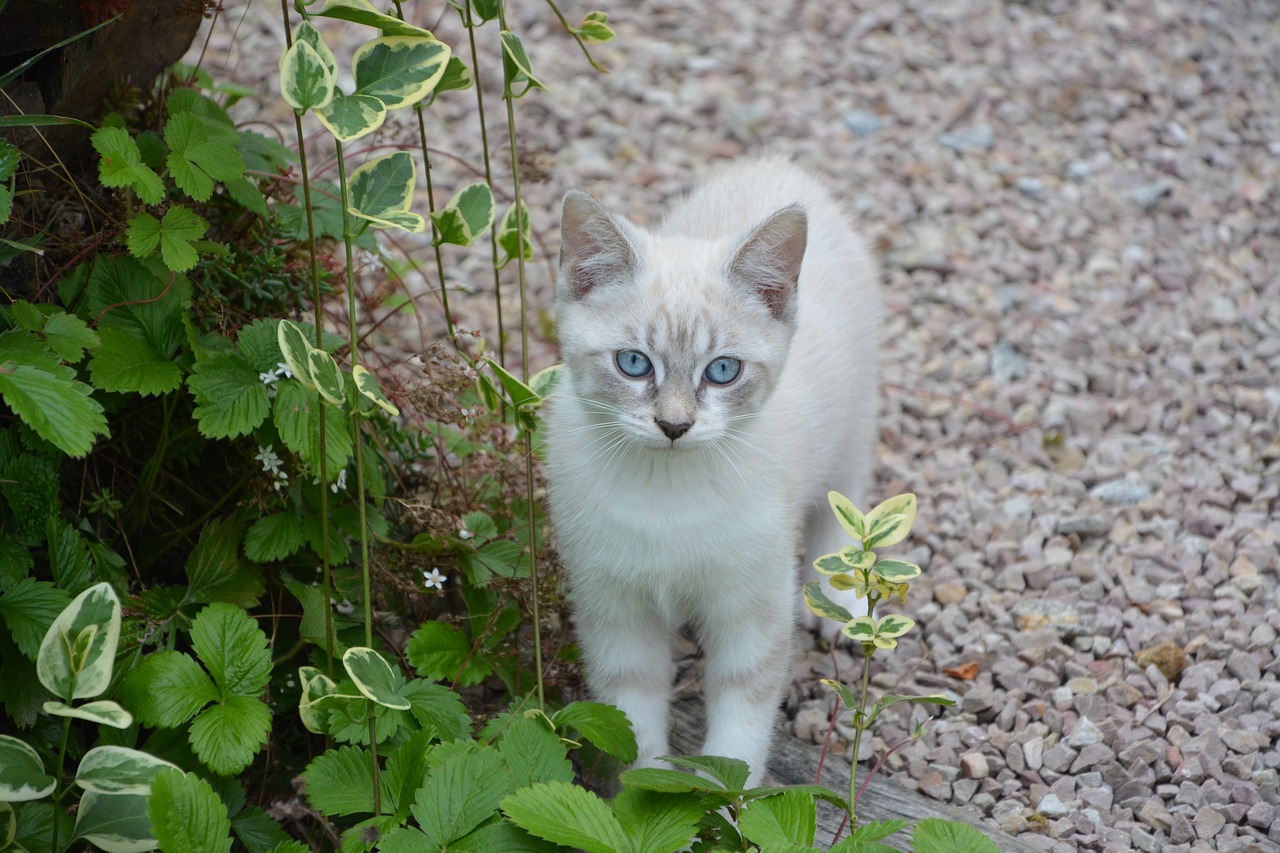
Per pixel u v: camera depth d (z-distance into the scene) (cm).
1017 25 171
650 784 106
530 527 112
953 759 117
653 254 112
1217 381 135
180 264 108
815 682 121
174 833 101
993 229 146
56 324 107
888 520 108
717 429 110
